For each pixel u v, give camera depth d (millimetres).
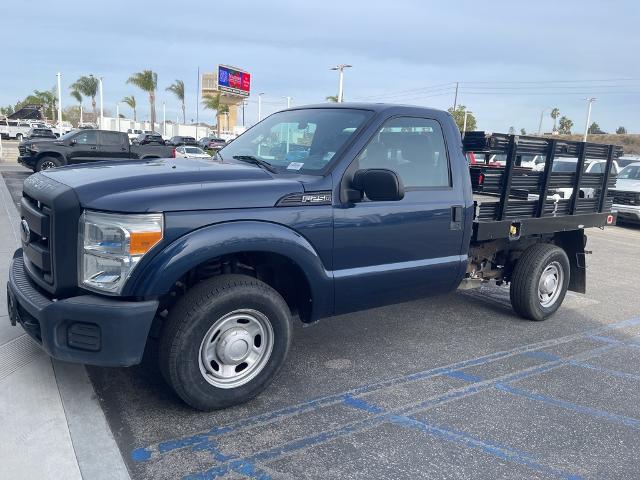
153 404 3688
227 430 3441
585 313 6543
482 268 5738
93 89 69250
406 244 4359
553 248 5914
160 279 3176
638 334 5820
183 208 3275
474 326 5766
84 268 3252
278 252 3613
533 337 5539
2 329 4684
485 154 5449
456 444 3438
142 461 3074
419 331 5512
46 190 3398
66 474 2881
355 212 4004
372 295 4285
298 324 5488
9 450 3049
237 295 3486
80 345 3191
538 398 4141
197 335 3393
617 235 14008
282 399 3902
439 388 4223
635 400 4203
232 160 4441
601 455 3412
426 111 4594
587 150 5906
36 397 3635
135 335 3180
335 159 3982
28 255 3695
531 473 3178
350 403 3898
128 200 3172
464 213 4746
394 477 3062
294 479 2994
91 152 20328
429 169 4562
